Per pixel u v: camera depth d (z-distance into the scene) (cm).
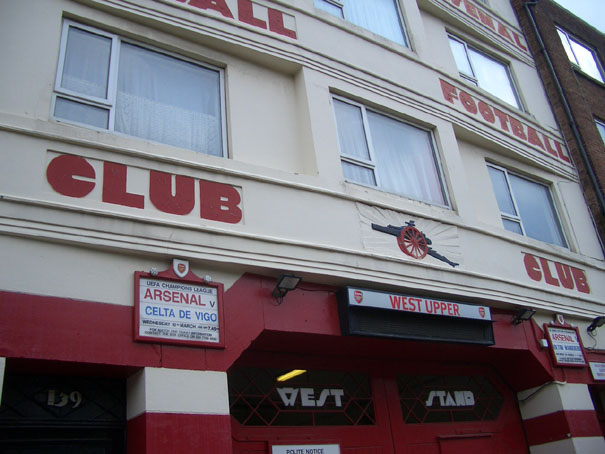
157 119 696
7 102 573
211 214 629
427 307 740
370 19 1005
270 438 666
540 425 896
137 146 616
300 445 682
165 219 592
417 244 791
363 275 703
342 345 719
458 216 884
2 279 494
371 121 884
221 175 655
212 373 565
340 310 687
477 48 1252
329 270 676
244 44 777
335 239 708
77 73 652
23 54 605
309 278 672
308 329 655
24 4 631
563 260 1038
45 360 491
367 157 843
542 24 1449
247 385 679
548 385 898
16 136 548
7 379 511
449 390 868
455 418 850
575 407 891
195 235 599
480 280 832
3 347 475
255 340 659
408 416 801
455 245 843
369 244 738
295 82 829
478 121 1048
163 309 559
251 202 662
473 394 891
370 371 789
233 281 621
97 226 547
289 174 710
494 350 858
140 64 711
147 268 570
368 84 888
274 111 787
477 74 1209
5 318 484
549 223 1134
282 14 841
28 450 504
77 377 542
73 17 669
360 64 895
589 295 1047
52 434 518
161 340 545
